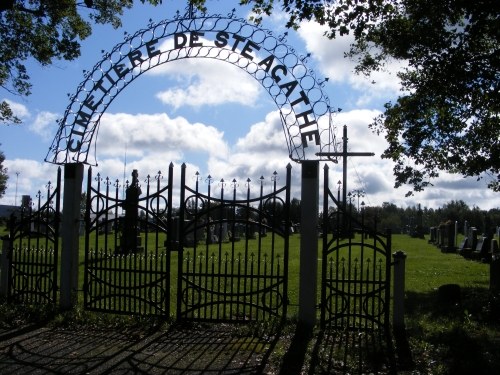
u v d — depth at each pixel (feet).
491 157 45.27
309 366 20.89
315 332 25.21
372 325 25.53
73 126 30.45
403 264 25.36
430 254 80.59
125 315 28.86
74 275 29.81
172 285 41.52
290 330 25.49
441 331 25.66
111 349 23.40
